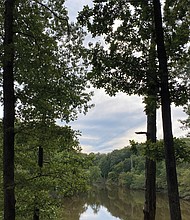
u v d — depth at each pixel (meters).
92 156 11.28
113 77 6.27
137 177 90.81
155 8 6.17
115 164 133.50
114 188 97.31
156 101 6.24
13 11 7.87
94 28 6.47
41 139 8.38
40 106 8.22
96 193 79.06
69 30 9.14
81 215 39.06
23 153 10.09
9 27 7.52
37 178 9.20
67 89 9.13
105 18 6.40
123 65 6.07
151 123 9.16
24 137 8.42
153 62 6.28
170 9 6.55
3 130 7.69
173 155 5.70
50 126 8.09
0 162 8.67
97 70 6.30
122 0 6.34
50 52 8.32
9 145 7.32
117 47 6.51
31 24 8.12
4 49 6.83
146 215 8.94
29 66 8.05
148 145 6.39
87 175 10.78
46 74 8.57
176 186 5.60
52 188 9.12
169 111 5.86
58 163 10.48
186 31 6.22
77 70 9.64
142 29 6.50
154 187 9.00
